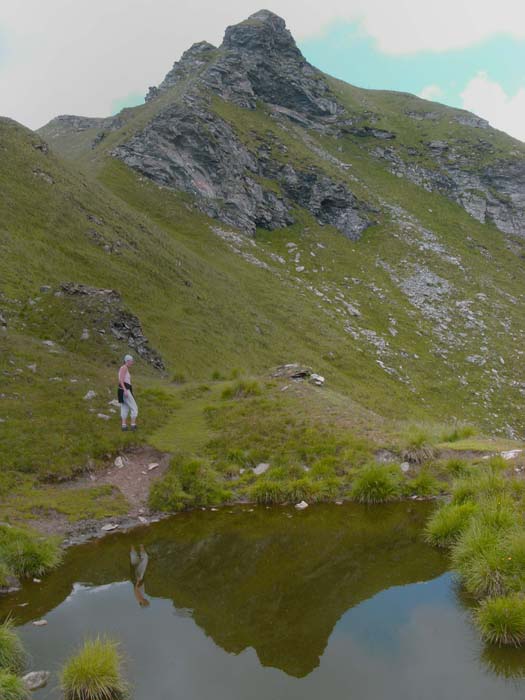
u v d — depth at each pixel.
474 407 64.00
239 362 47.84
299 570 11.73
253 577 11.41
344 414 20.97
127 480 17.19
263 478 17.36
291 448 18.81
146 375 29.88
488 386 69.38
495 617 8.99
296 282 82.75
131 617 9.80
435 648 8.74
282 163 113.69
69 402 20.94
